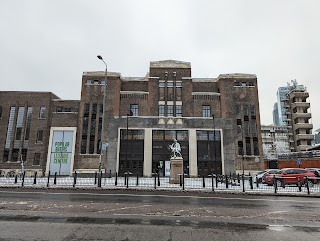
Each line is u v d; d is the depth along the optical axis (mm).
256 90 49219
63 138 45250
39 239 6227
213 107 48656
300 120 66500
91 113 46156
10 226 7383
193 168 39781
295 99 69188
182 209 10781
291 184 23594
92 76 47969
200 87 53312
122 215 9258
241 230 7406
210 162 40781
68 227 7387
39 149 44656
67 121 46062
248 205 12305
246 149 46469
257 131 47281
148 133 40969
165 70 50062
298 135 64500
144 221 8344
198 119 42125
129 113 47219
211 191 18141
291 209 11344
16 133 45438
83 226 7527
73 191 17266
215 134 41938
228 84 49250
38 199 13000
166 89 48500
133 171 39812
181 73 50000
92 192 16828
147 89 51656
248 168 45250
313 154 41750
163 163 40219
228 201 13562
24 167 43625
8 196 14023
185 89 48656
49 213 9375
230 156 41094
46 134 45375
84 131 45281
